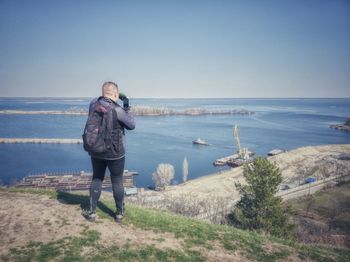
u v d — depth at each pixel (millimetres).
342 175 82062
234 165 113062
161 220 8180
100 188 7027
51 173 101438
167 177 82812
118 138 6203
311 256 7777
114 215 7793
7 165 113000
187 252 6668
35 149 146000
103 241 6473
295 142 165875
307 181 79812
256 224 26719
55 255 5762
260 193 27922
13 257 5578
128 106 6504
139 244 6590
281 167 99312
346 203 58688
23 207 7715
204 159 125125
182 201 56125
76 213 7633
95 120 5988
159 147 149750
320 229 43125
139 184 90000
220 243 7496
